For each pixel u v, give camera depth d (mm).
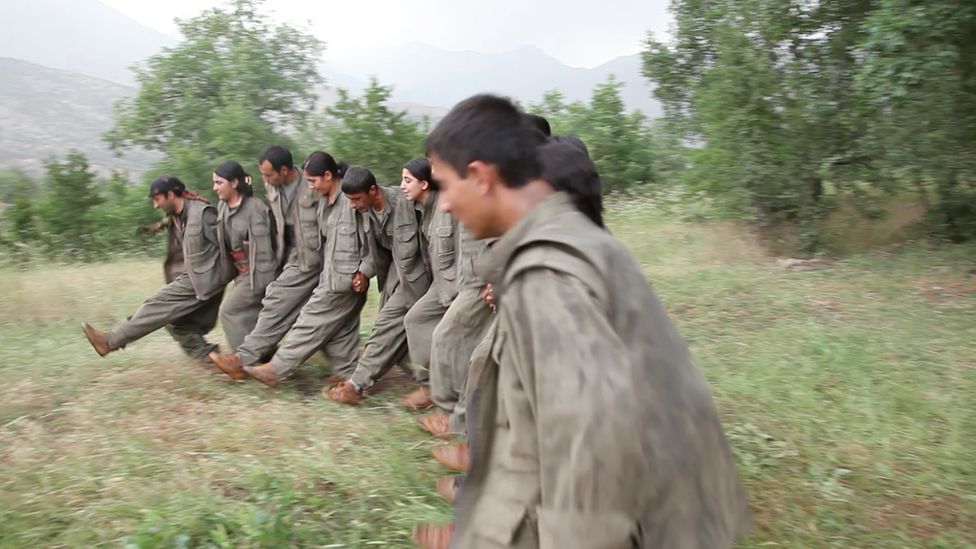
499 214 1719
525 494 1672
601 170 14625
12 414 4531
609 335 1412
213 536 2955
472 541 1760
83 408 4641
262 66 17422
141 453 3871
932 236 9336
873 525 3357
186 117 17125
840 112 8906
